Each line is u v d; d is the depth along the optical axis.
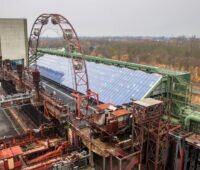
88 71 58.44
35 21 54.34
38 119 46.78
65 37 44.66
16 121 47.81
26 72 59.12
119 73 49.88
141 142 28.41
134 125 28.91
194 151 31.91
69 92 56.47
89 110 41.66
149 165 31.48
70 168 28.69
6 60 65.56
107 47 172.50
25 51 70.44
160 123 29.27
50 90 58.84
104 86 48.41
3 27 65.75
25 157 30.92
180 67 113.94
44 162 29.45
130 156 27.72
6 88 68.44
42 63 86.19
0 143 33.44
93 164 30.84
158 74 42.44
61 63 75.06
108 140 30.55
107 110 31.52
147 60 133.25
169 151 33.69
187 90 38.00
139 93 39.72
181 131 33.38
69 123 36.19
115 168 29.83
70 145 34.53
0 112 52.91
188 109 35.78
